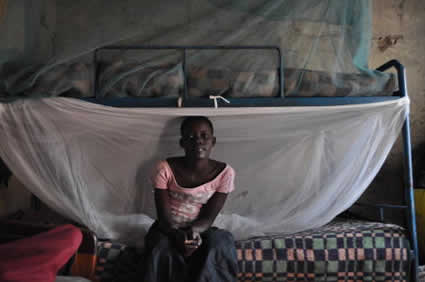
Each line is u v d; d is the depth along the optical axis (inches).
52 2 82.6
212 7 86.7
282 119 84.7
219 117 83.4
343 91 85.4
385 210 136.8
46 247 56.8
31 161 78.4
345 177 88.8
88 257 77.1
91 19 83.2
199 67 84.4
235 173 90.0
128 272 79.0
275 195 90.2
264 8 86.6
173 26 85.8
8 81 76.7
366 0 89.4
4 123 76.1
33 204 115.6
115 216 86.0
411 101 135.6
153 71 81.0
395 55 135.1
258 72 83.7
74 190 80.8
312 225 88.7
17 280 51.2
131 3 84.7
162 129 83.9
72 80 77.8
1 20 79.0
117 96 80.4
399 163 135.6
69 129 79.9
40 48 81.6
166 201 78.4
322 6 87.5
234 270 73.7
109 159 84.7
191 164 80.2
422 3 134.5
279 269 82.5
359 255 84.4
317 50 87.0
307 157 88.8
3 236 70.6
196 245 71.5
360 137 87.7
